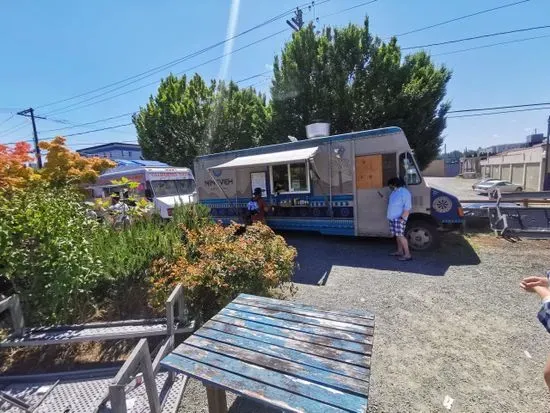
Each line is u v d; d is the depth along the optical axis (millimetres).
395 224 6180
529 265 5508
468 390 2600
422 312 3984
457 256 6211
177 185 12539
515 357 3004
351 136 7035
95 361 3152
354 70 13945
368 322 2391
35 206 3432
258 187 8500
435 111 14242
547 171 26219
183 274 3521
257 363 1888
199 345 2111
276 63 15312
